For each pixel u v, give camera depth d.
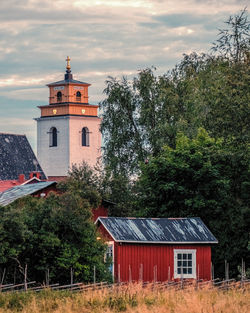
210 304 53.53
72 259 68.81
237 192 87.44
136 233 75.44
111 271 74.00
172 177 88.69
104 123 119.00
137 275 74.69
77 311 52.94
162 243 75.62
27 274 68.38
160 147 112.06
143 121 114.81
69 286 65.44
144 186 91.12
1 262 65.50
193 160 88.00
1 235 65.81
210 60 116.62
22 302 55.81
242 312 51.28
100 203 93.75
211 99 85.69
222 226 86.12
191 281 72.94
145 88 117.12
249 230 85.31
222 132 83.44
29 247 67.50
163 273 75.69
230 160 86.38
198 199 86.75
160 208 89.31
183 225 78.38
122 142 117.12
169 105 113.62
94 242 70.88
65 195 71.75
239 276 74.62
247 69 84.12
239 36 89.19
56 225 69.06
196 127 102.81
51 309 53.91
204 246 77.19
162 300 56.28
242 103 81.75
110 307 54.53
